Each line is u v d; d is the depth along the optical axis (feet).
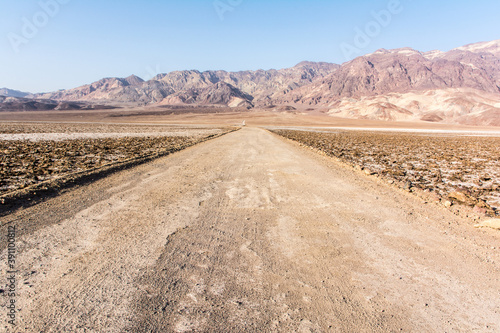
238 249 13.39
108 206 19.58
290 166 39.65
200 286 10.30
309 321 8.62
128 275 10.86
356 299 9.82
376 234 15.70
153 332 8.00
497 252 13.78
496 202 24.44
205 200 21.70
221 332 8.05
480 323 8.79
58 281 10.36
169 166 37.45
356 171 36.96
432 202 22.65
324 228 16.43
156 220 17.01
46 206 19.21
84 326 8.14
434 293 10.31
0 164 38.75
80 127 206.69
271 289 10.25
